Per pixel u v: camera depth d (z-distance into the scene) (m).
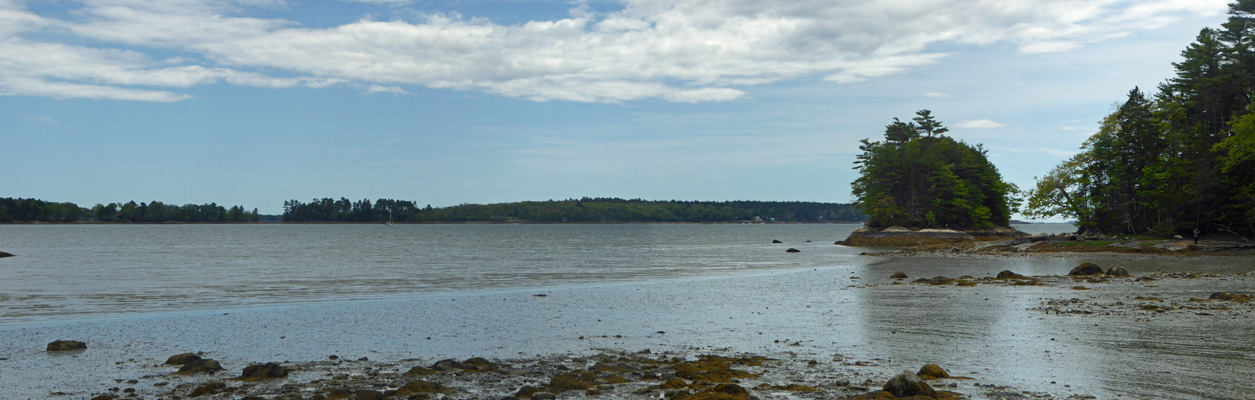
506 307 21.36
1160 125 68.62
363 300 24.03
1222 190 58.22
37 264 48.50
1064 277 29.81
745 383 10.10
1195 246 52.34
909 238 89.81
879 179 102.12
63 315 20.09
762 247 85.06
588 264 48.72
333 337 15.62
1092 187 72.75
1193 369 10.51
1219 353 11.74
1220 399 8.73
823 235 165.88
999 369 10.83
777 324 16.89
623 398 9.27
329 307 21.69
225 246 88.06
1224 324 14.80
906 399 8.68
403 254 65.44
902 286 26.84
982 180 114.12
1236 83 66.31
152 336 15.95
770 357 12.54
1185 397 8.85
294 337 15.67
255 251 72.56
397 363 12.41
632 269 42.75
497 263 50.00
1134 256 50.00
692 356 12.80
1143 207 67.19
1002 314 17.53
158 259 55.97
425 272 40.16
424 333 16.14
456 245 92.25
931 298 21.97
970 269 38.91
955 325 15.90
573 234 168.25
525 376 10.93
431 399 9.40
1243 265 38.91
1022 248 59.09
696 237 140.25
